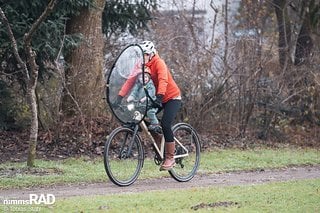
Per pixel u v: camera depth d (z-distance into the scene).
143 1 39.44
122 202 18.97
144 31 39.78
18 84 34.84
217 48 38.53
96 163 28.86
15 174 24.83
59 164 27.91
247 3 42.75
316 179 26.25
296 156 34.44
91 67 34.84
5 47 32.69
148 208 18.20
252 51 39.31
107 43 38.75
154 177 25.56
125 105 22.89
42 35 32.91
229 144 36.81
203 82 37.59
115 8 38.88
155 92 22.58
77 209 17.89
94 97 34.00
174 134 24.14
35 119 26.38
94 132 32.81
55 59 32.84
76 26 35.53
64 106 33.47
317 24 45.53
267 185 23.59
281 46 43.91
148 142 26.47
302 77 41.31
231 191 21.67
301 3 46.56
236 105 39.00
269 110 40.00
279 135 40.28
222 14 41.41
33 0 32.47
